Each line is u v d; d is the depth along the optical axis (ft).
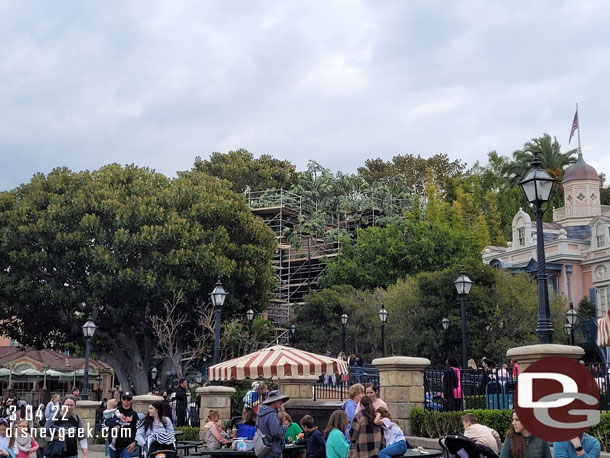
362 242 202.90
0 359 152.35
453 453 32.96
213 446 53.06
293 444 47.67
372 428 36.47
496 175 249.96
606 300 160.66
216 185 161.58
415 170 290.97
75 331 148.25
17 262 136.98
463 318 81.30
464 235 201.67
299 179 261.24
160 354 159.43
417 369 55.47
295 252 239.91
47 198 143.95
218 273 139.54
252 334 150.61
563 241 167.94
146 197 143.95
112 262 134.72
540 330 43.88
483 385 58.90
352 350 170.81
